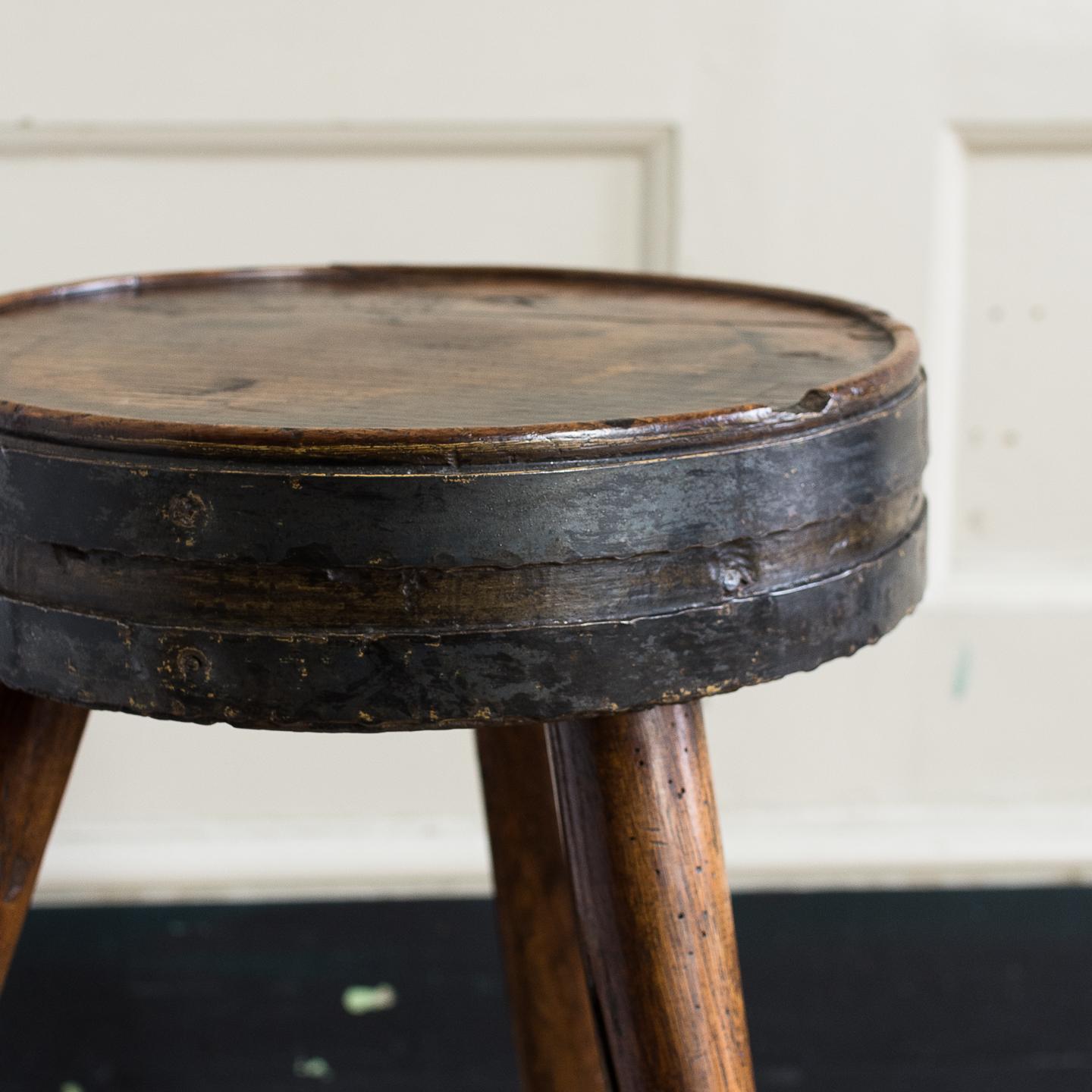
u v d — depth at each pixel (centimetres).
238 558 50
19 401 55
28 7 119
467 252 126
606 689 51
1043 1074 121
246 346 68
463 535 49
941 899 136
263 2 120
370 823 134
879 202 125
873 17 122
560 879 89
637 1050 58
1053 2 122
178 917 134
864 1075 121
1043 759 135
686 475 51
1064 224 129
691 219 125
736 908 135
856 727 134
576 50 121
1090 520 135
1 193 123
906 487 59
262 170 123
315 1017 127
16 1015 126
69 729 70
